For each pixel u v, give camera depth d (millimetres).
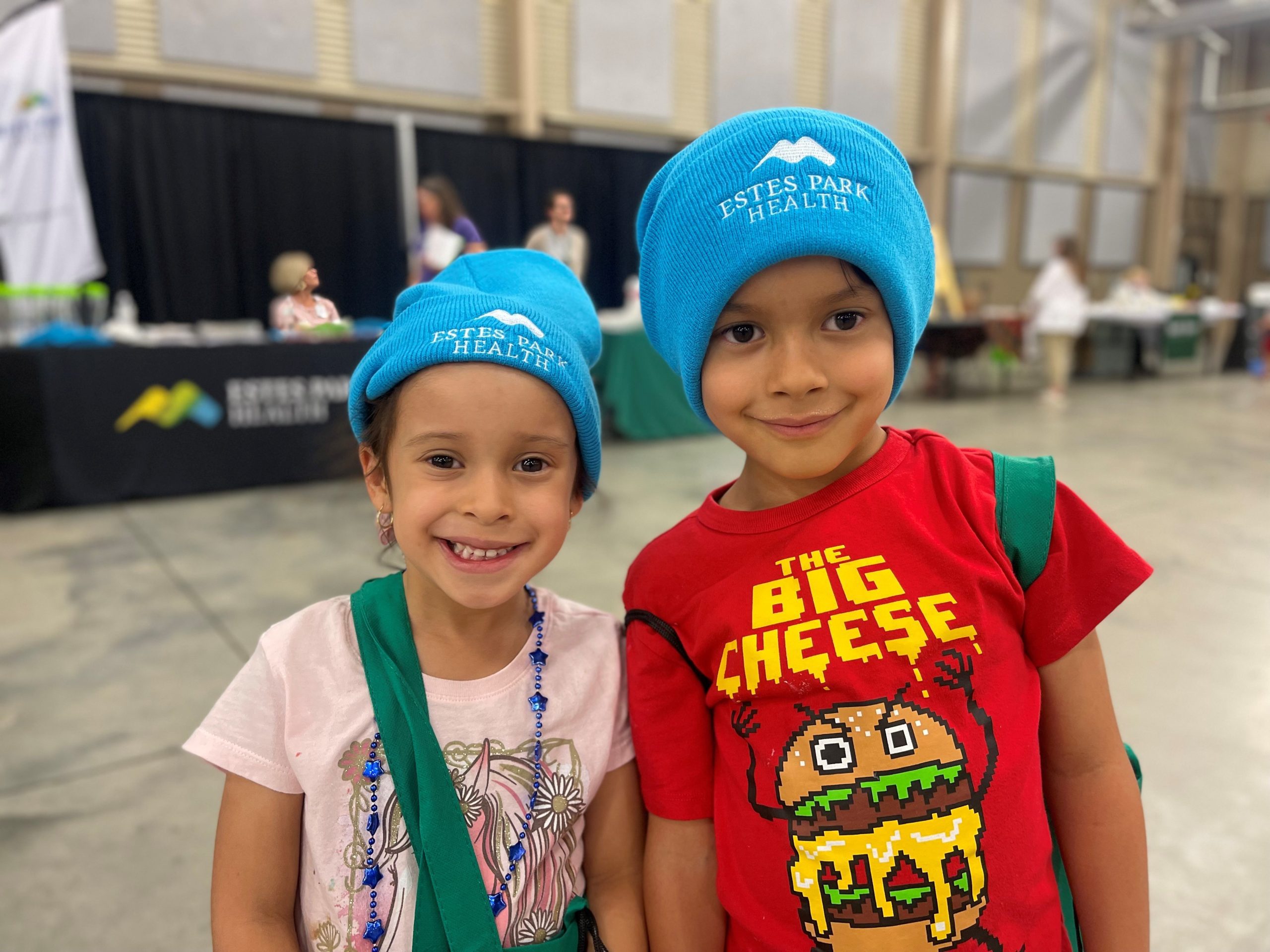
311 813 584
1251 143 12312
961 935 559
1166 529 3174
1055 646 620
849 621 592
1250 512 3420
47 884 1291
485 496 557
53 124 4422
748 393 582
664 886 653
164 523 3307
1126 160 10523
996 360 7734
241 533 3154
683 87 7395
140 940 1184
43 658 2072
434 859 571
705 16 7359
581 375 606
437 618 628
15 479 3438
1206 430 5426
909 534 613
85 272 4570
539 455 587
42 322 4348
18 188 4414
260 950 577
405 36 6293
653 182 674
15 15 4527
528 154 6723
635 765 694
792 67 7828
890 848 562
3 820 1443
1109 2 9734
